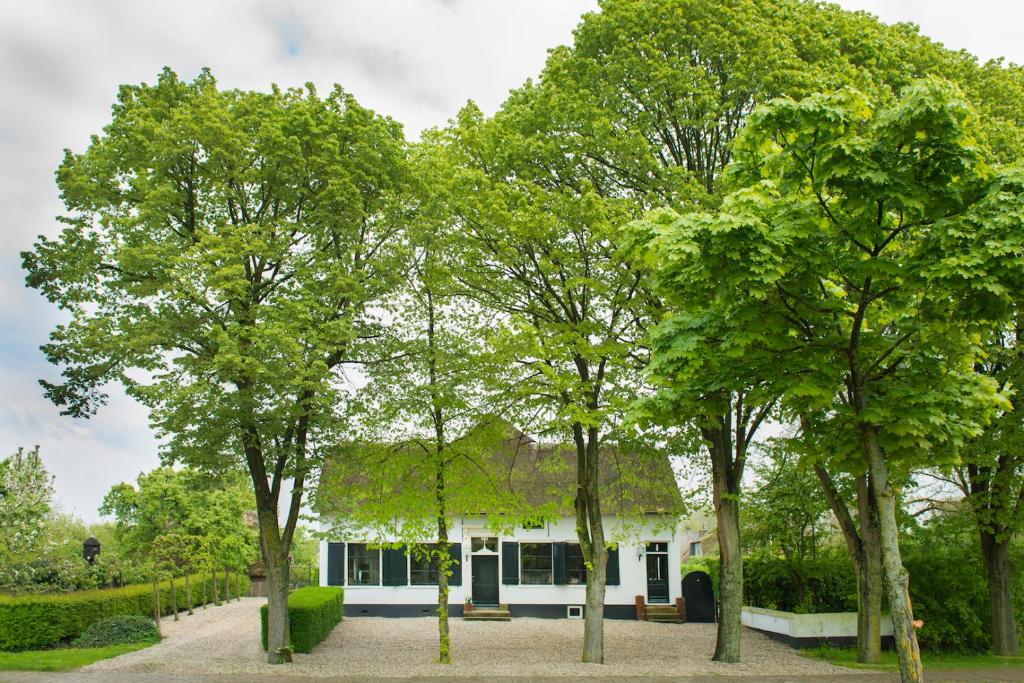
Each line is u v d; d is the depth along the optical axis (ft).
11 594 78.69
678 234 36.68
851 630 75.15
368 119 65.82
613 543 70.03
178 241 65.00
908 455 40.93
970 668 61.52
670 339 41.93
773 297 38.81
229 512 121.49
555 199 58.65
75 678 53.62
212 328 57.21
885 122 34.76
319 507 66.54
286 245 63.10
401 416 64.54
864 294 38.47
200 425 59.57
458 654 69.62
